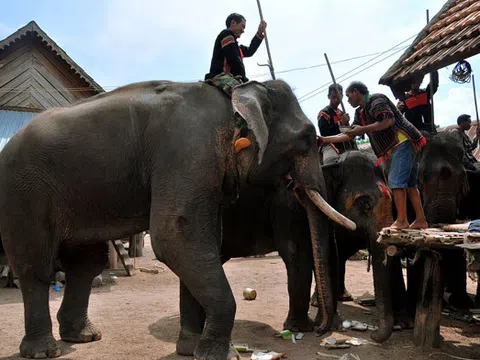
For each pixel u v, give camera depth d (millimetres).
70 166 4297
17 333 5305
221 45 5105
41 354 4426
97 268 5148
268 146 4680
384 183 5750
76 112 4480
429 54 7070
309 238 5586
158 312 6445
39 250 4379
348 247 7121
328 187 5668
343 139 5070
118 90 4664
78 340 5000
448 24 7691
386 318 5105
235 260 11898
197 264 4008
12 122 13117
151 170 4273
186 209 4027
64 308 5086
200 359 3990
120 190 4332
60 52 13812
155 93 4504
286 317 6195
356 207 5488
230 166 4336
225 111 4363
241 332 5496
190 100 4406
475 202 7547
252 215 5812
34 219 4344
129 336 5277
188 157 4098
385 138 5020
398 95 7809
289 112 4793
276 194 5656
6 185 4402
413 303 6137
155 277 9641
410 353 4797
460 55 6078
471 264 3773
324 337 5312
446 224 5988
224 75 4605
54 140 4332
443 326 5992
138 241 12602
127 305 6887
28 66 13906
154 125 4301
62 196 4332
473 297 7883
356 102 5230
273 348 4914
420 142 4953
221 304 3998
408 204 6766
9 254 4465
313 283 8867
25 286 4457
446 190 6555
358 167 5641
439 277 4930
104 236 4520
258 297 7555
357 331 5582
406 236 4531
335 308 5746
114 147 4301
